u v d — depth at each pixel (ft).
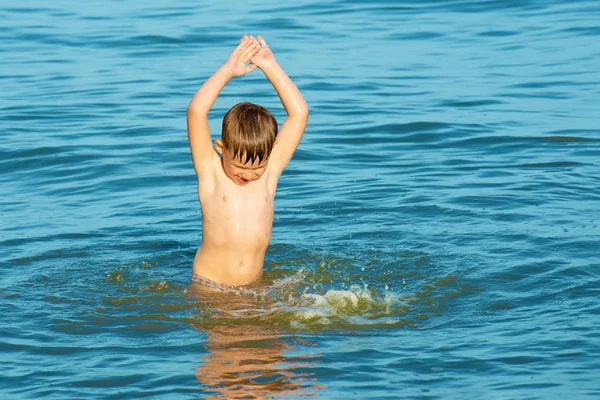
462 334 50.55
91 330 52.19
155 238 70.69
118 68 133.39
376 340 50.01
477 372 45.42
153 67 133.39
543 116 107.34
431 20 163.02
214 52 141.49
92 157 93.86
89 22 162.61
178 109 112.78
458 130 102.58
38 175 88.94
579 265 60.70
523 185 81.61
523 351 47.65
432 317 53.52
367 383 44.37
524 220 71.56
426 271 61.26
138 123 106.63
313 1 179.63
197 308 55.62
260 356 47.98
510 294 56.54
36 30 156.56
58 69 132.98
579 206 75.05
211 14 168.35
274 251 66.49
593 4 170.19
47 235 71.00
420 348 48.60
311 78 126.52
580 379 44.14
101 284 60.13
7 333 51.49
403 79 126.52
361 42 148.05
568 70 128.77
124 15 168.45
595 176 84.23
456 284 58.54
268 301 56.54
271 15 167.22
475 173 86.58
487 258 63.05
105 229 72.84
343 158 93.45
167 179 87.04
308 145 98.17
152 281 60.64
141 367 46.83
